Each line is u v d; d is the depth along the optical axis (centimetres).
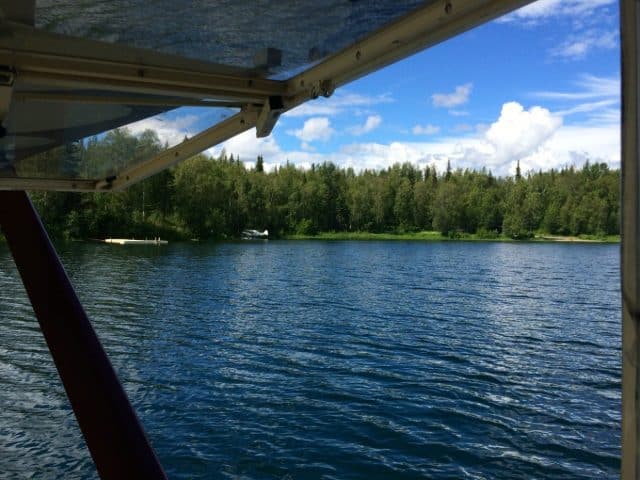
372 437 1013
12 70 176
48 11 140
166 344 1795
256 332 2027
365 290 3341
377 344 1862
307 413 1130
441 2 118
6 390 1209
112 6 137
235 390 1279
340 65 165
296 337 1948
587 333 2141
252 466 884
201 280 3666
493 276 4319
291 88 197
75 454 885
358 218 10731
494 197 10594
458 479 869
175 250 6172
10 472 823
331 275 4153
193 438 984
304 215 10250
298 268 4622
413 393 1298
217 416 1097
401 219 10900
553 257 6431
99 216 6894
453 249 7831
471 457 944
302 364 1556
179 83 192
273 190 9769
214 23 146
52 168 346
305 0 125
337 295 3089
